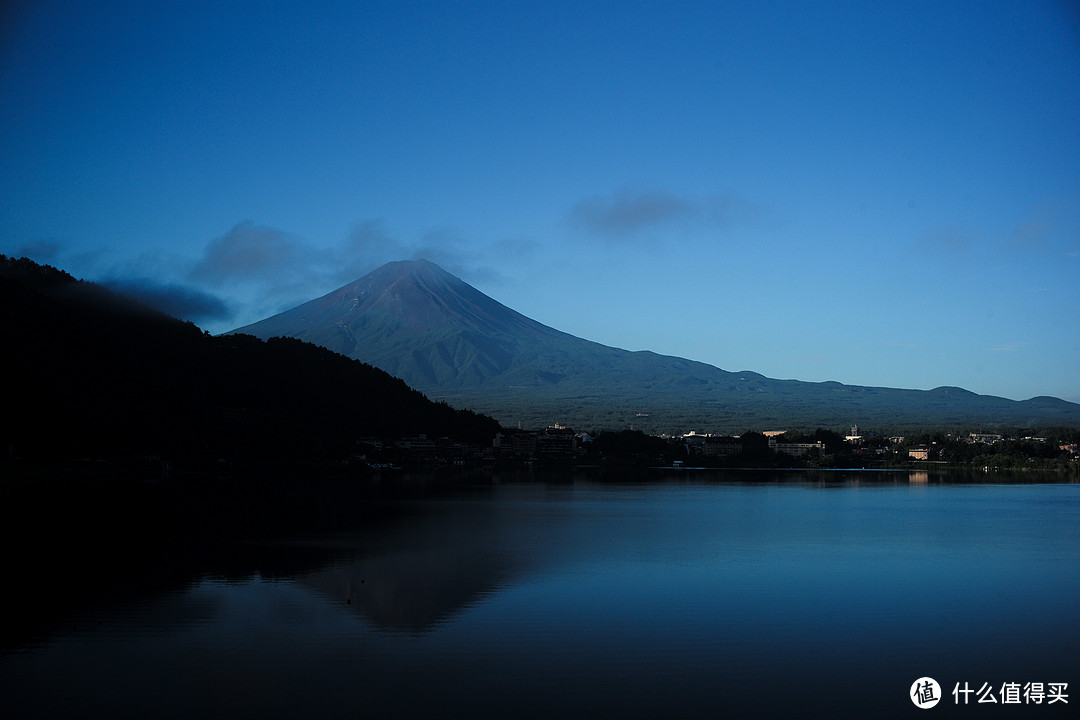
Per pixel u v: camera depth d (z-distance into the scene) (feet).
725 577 302.86
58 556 319.27
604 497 651.66
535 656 208.54
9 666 197.88
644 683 192.13
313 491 629.92
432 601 259.19
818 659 209.46
